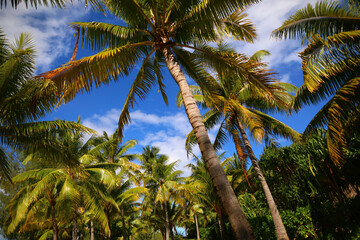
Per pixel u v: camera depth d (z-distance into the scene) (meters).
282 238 10.16
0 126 7.94
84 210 27.31
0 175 8.62
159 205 26.62
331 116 6.45
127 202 23.06
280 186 13.91
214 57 7.47
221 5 6.09
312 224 9.85
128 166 19.09
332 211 8.84
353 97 6.57
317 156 10.14
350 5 7.73
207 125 15.00
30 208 16.31
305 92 9.62
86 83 6.52
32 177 14.80
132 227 40.00
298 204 11.77
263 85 7.25
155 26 7.07
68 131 9.39
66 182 13.79
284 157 13.05
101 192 14.87
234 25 7.92
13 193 21.89
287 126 12.77
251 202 15.75
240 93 13.55
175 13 7.06
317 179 10.01
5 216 22.00
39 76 5.36
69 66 5.78
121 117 8.44
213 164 4.81
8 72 7.30
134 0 6.72
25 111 7.74
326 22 8.46
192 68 8.00
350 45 7.26
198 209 29.38
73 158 9.88
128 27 7.73
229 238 18.97
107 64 6.70
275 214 10.74
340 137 6.28
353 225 7.84
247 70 7.07
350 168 8.80
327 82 8.72
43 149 8.92
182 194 18.56
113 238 32.94
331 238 8.57
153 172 23.03
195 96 15.21
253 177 16.30
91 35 7.49
